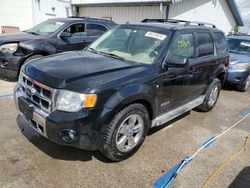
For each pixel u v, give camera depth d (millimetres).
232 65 7031
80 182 2600
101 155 3109
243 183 2865
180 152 3404
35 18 13203
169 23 4184
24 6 12578
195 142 3754
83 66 2938
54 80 2562
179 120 4590
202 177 2896
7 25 12281
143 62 3283
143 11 12156
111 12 13672
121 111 2770
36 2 12984
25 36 5973
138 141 3189
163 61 3299
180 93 3875
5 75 5676
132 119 2975
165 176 2840
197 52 4141
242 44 8016
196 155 3367
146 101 3078
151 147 3449
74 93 2463
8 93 5027
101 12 14203
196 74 4145
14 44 5469
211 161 3262
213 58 4680
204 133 4125
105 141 2740
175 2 10602
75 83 2514
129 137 3014
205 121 4688
